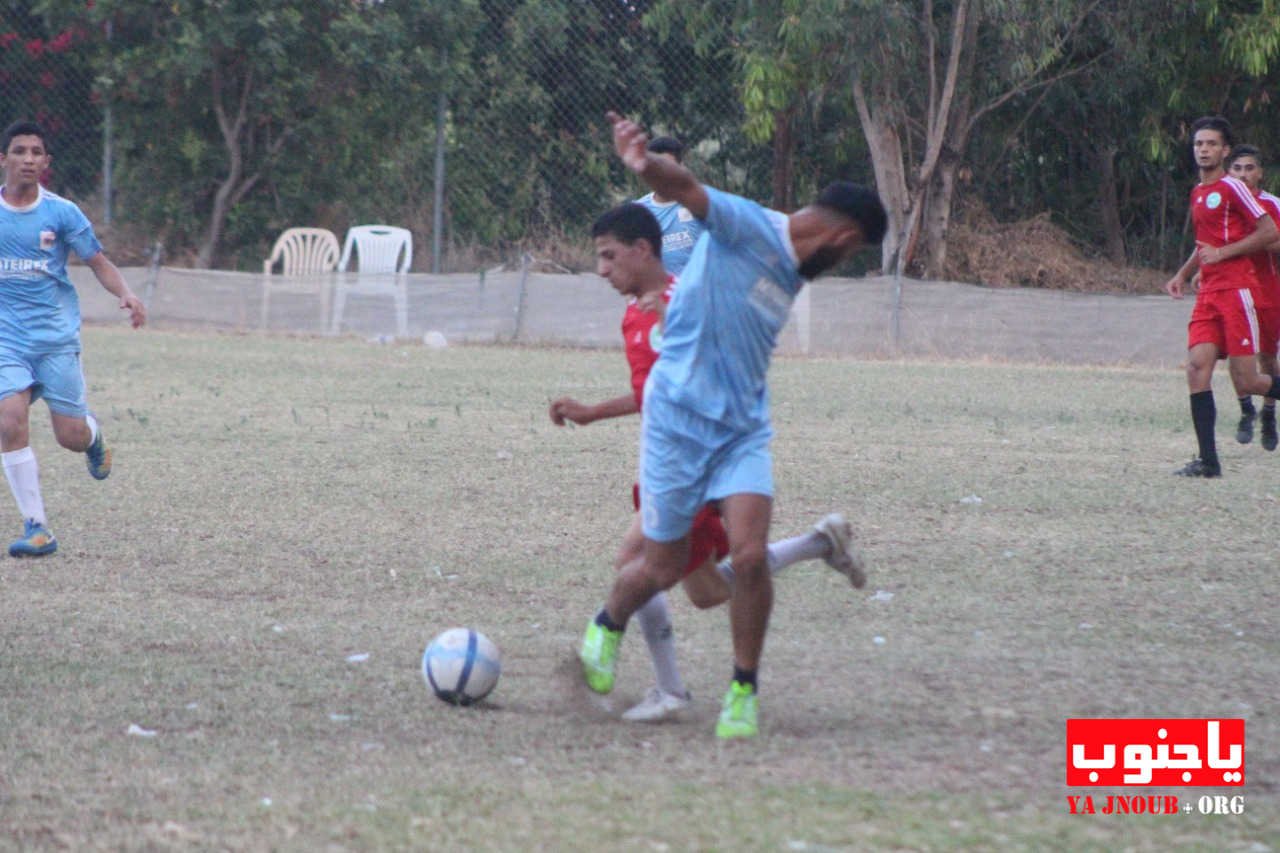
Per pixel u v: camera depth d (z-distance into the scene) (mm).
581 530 28781
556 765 15555
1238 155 36500
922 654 20234
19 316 26562
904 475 35781
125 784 14797
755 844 13312
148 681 18547
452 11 81250
